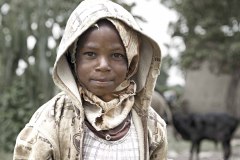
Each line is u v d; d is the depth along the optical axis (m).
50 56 10.04
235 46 18.22
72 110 1.91
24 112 11.91
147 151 1.96
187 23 19.11
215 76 23.84
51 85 10.36
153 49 1.98
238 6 18.91
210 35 18.77
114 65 1.86
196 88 24.47
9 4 10.74
